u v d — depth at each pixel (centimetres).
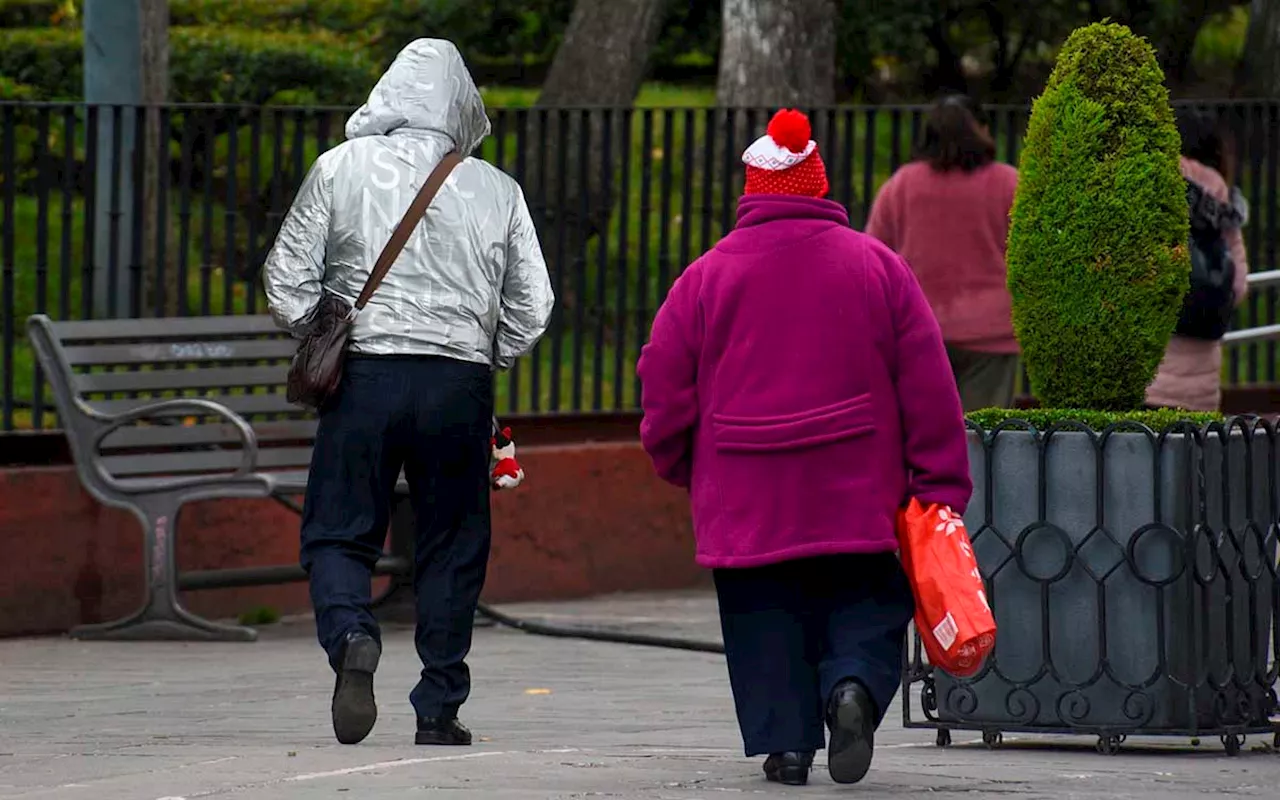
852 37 5809
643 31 5197
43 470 2980
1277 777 1714
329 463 1872
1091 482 1853
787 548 1603
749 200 1658
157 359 2992
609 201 3388
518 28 5947
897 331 1622
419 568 1912
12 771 1731
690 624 3045
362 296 1867
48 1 5431
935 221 2961
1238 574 1894
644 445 1691
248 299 3130
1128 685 1847
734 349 1631
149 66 3994
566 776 1658
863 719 1569
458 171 1897
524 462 3306
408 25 5850
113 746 1900
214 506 3108
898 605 1633
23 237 3972
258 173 3222
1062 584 1866
